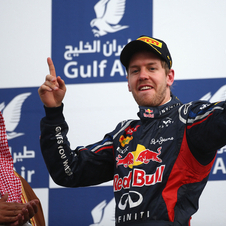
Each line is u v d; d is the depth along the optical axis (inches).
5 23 483.2
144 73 285.1
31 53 472.7
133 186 251.9
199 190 254.2
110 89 451.2
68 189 423.5
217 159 412.8
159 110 276.1
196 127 248.7
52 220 416.8
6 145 281.3
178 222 240.5
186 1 466.0
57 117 279.3
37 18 482.0
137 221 243.8
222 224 399.2
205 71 442.6
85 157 286.2
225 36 451.2
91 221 414.6
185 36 455.2
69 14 478.3
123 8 472.4
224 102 239.5
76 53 465.1
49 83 273.7
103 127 442.6
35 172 434.6
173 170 250.7
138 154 262.2
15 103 458.3
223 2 461.7
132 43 288.0
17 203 246.2
